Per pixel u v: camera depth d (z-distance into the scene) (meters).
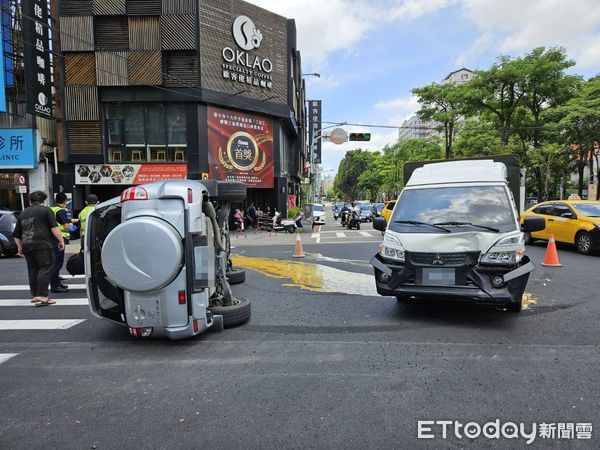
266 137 24.27
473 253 5.12
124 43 20.66
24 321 5.89
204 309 4.79
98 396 3.57
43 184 20.38
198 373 4.00
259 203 26.20
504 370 3.95
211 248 5.05
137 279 4.47
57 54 19.70
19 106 20.11
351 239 17.75
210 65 21.39
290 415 3.19
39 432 3.02
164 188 4.56
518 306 5.68
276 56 24.38
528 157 30.28
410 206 6.16
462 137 35.06
